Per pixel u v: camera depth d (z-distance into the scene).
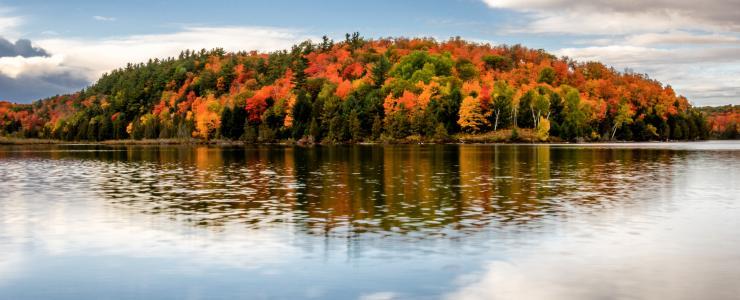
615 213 28.33
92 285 17.33
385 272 18.28
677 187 39.34
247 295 16.36
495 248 21.08
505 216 27.58
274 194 36.31
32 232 24.41
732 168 56.53
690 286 16.81
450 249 20.97
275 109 190.75
